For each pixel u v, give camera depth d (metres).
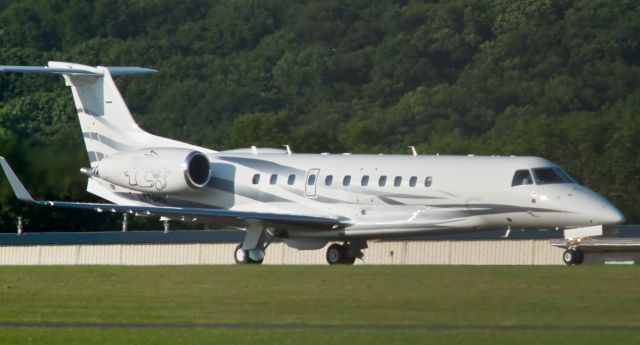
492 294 102.62
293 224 153.62
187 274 119.50
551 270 120.88
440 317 92.12
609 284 108.00
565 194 141.62
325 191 154.25
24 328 87.69
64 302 100.75
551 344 80.44
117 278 116.38
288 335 83.94
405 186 149.12
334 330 86.00
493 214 144.62
